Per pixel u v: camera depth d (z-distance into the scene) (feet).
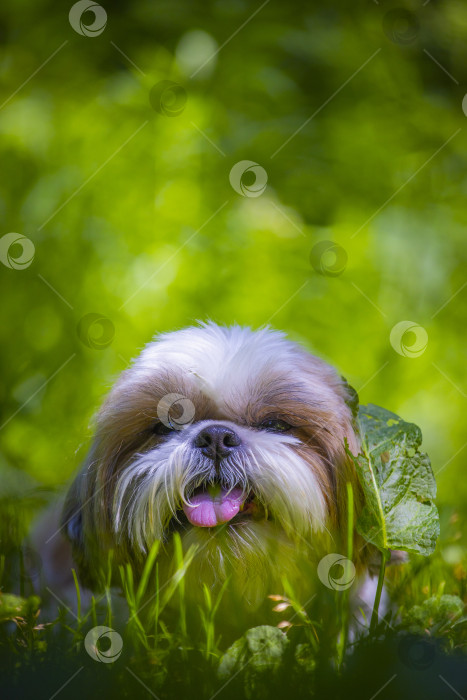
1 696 8.40
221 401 12.94
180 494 11.87
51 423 21.17
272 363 13.19
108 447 13.10
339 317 23.90
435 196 26.63
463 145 27.25
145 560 12.33
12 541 14.08
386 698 8.25
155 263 23.41
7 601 10.98
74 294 22.95
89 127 24.93
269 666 8.82
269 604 12.01
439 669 8.84
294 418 12.91
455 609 10.45
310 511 11.95
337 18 29.68
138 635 9.82
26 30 26.99
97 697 8.41
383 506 10.46
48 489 16.76
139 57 27.58
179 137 25.25
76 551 14.14
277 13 29.01
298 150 27.30
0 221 23.50
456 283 25.26
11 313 22.56
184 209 24.76
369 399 22.57
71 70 26.73
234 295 23.57
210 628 9.99
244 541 11.86
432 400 23.08
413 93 28.04
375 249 25.22
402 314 24.38
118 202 24.25
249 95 28.04
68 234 23.63
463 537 15.52
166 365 13.12
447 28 28.45
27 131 24.67
